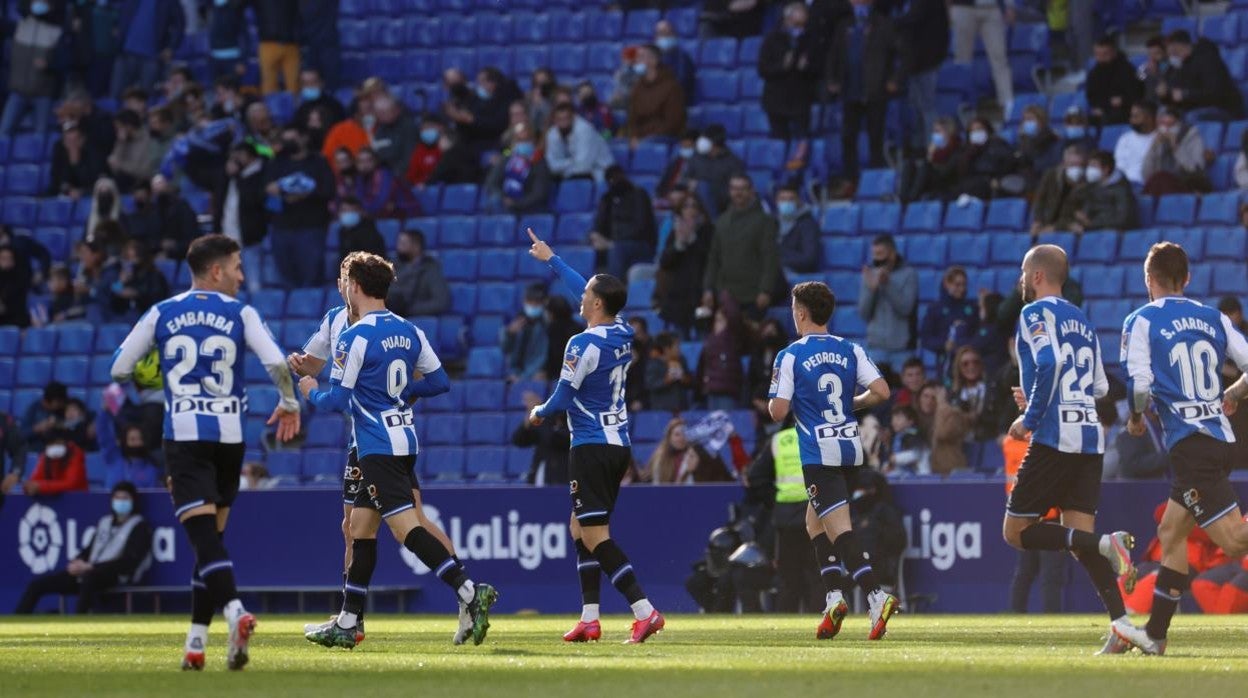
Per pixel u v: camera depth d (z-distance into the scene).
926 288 72.69
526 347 73.38
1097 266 69.56
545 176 79.94
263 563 63.53
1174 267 30.75
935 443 60.47
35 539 65.50
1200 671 24.70
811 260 73.12
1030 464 31.42
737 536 56.94
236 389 27.95
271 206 80.25
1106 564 30.58
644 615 35.03
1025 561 54.03
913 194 74.94
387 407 32.47
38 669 27.45
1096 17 79.56
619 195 75.69
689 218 71.44
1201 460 29.86
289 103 88.69
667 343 67.81
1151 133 72.19
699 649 32.41
